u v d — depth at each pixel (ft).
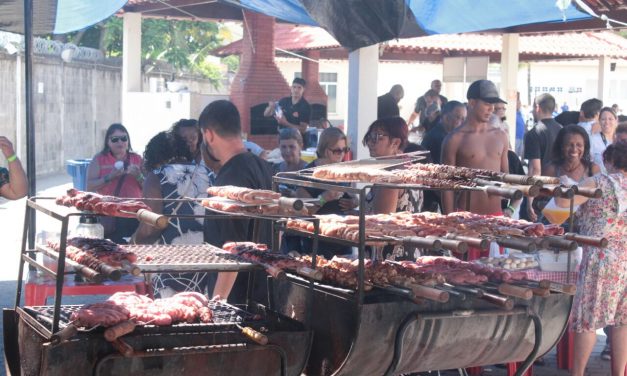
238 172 15.65
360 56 28.81
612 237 18.92
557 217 19.04
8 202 50.55
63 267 11.25
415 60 73.36
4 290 28.91
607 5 31.48
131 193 26.50
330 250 19.65
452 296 13.26
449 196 21.86
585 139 24.82
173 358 11.46
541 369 22.29
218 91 101.35
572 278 19.80
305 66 63.93
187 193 18.07
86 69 72.43
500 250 21.67
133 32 51.34
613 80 105.91
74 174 37.65
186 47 92.48
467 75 48.32
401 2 22.47
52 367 10.85
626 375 19.93
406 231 13.75
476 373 21.34
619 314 19.17
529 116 88.17
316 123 50.34
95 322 11.11
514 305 13.76
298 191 20.70
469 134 23.12
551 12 28.76
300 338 12.41
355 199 19.69
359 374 13.06
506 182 14.19
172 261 12.84
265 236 16.03
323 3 22.07
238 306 15.15
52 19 33.06
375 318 12.66
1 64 54.34
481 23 29.71
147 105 49.88
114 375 11.18
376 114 29.17
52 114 64.95
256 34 45.70
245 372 12.00
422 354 13.30
